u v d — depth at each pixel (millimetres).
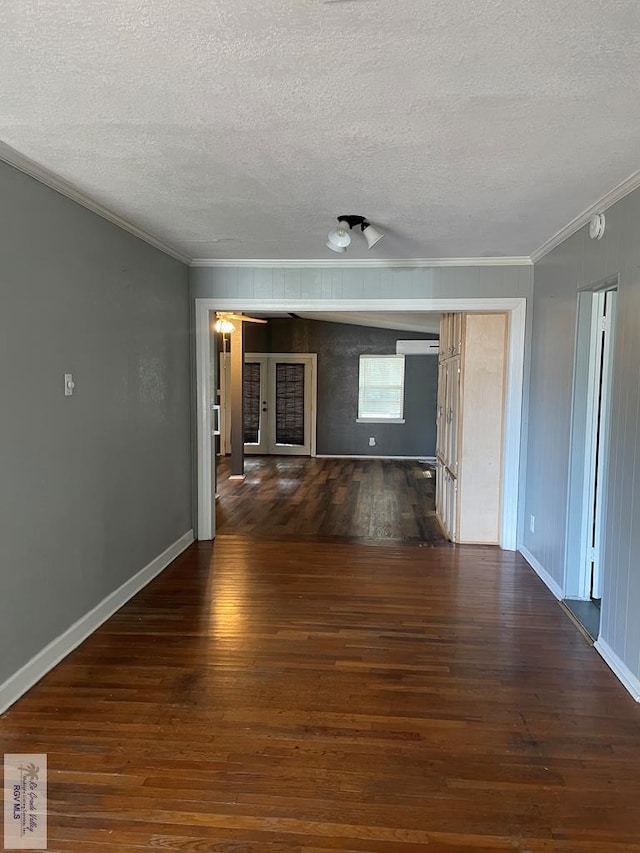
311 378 10359
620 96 1867
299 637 3086
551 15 1433
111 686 2576
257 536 5078
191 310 4680
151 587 3807
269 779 1993
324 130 2145
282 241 3922
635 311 2625
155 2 1374
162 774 2008
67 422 2869
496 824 1808
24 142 2262
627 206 2736
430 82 1778
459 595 3715
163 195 2939
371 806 1877
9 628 2428
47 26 1478
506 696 2533
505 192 2867
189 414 4711
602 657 2879
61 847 1697
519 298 4480
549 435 3967
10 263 2408
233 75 1740
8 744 2164
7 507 2406
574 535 3572
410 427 10203
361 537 5078
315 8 1402
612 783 1992
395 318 7449
